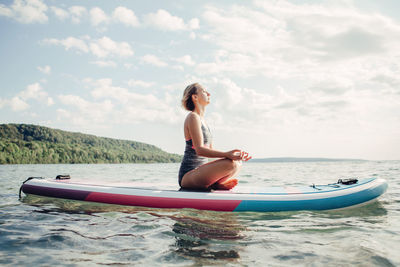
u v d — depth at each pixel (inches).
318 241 84.7
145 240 85.1
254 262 68.0
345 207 131.0
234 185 143.6
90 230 96.2
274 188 147.4
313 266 65.5
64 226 101.9
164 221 108.2
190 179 133.8
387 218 115.1
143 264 66.4
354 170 566.3
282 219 112.7
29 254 73.2
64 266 65.1
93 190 148.9
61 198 155.8
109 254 73.3
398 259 69.6
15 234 91.3
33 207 137.6
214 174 127.4
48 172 645.3
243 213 123.0
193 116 130.6
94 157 3599.9
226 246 79.8
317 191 135.3
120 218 113.4
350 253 74.0
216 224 104.2
